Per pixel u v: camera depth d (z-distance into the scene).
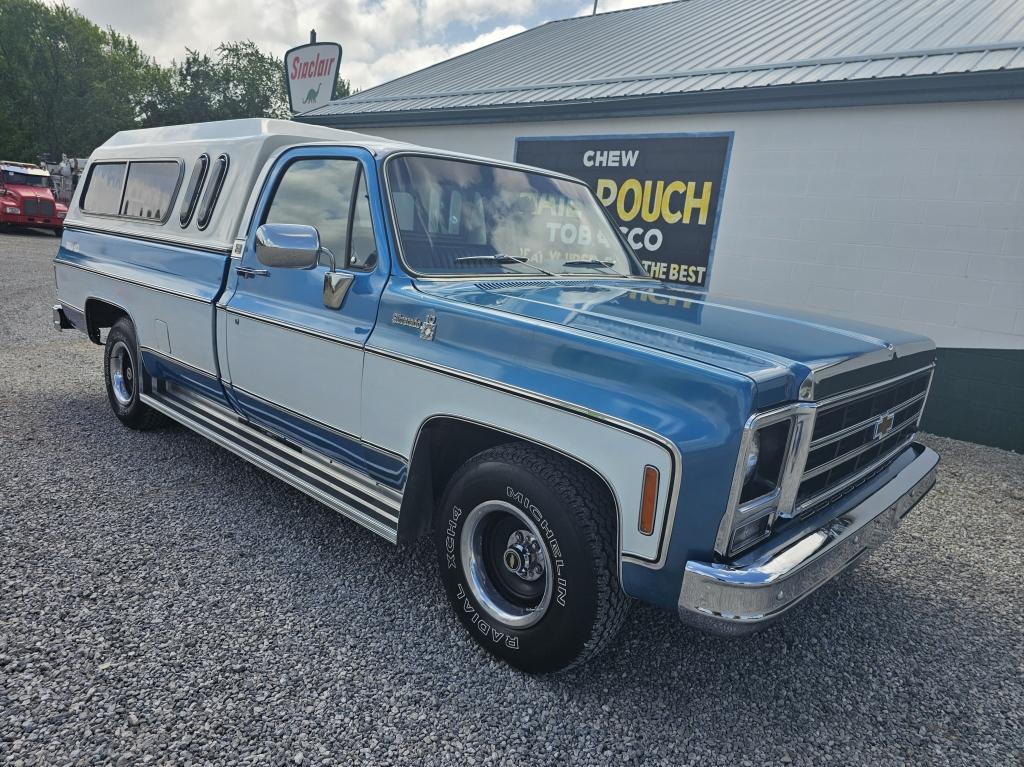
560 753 2.32
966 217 6.30
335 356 3.18
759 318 2.88
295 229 2.99
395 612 3.06
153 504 3.97
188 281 4.18
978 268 6.30
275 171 3.74
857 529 2.48
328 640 2.82
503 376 2.53
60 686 2.44
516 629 2.63
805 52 7.88
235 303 3.75
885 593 3.61
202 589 3.13
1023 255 6.08
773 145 7.22
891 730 2.56
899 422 3.00
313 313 3.33
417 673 2.66
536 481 2.43
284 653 2.72
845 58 7.21
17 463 4.43
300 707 2.43
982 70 5.88
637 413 2.19
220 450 4.91
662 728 2.47
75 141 46.59
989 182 6.14
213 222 4.07
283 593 3.14
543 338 2.49
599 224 4.12
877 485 2.83
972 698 2.78
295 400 3.47
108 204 5.33
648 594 2.25
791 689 2.76
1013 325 6.21
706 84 7.66
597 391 2.31
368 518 3.06
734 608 2.05
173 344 4.34
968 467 5.78
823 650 3.05
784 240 7.30
